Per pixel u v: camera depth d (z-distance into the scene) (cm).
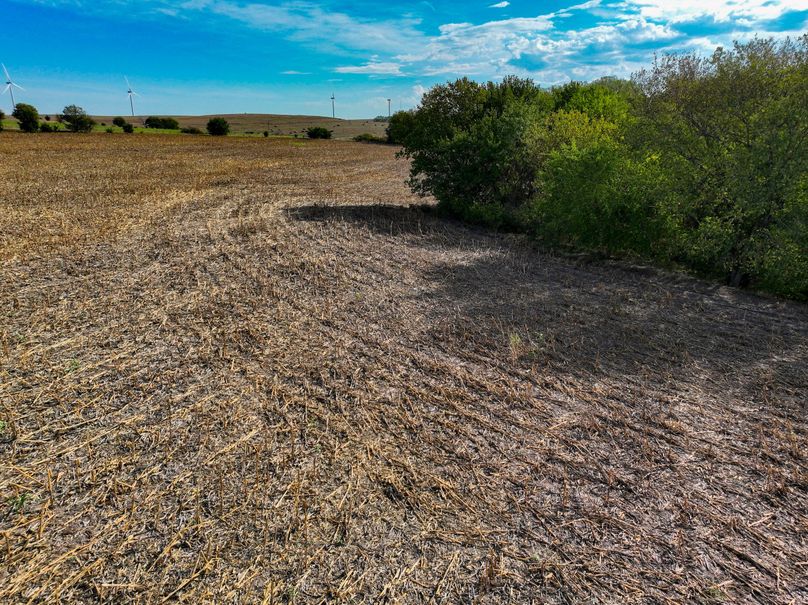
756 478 541
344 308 1011
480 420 640
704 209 1271
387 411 657
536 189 1916
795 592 413
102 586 406
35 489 509
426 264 1348
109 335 855
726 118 1189
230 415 641
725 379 745
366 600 401
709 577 427
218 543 451
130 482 522
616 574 429
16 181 2595
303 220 1838
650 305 1060
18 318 911
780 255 1067
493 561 438
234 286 1118
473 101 2045
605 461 569
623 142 1441
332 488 521
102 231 1572
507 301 1070
